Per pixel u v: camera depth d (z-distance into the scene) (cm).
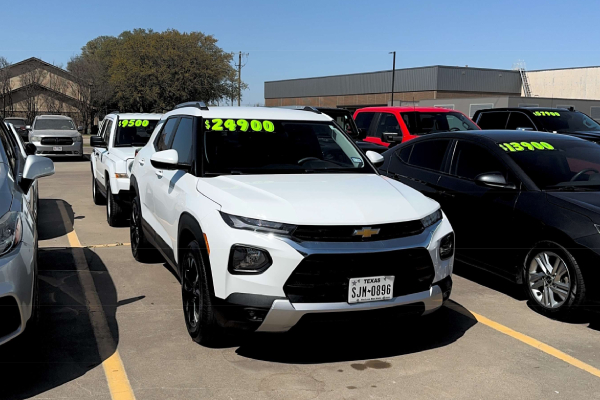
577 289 440
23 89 4997
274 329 347
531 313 482
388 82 7312
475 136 588
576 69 6378
